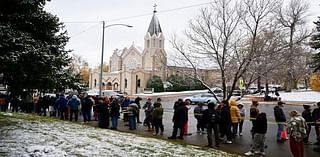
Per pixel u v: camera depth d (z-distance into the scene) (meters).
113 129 18.88
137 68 82.19
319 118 15.26
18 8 13.34
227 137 15.32
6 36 12.33
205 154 11.97
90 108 22.25
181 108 15.87
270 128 20.64
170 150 12.05
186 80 27.72
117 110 19.31
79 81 18.64
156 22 91.56
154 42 89.50
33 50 12.35
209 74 26.56
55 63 13.73
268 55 23.00
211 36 24.53
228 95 23.88
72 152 9.99
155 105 17.62
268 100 44.41
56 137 12.45
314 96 47.59
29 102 26.31
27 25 13.85
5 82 14.00
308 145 15.45
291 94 50.31
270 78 27.88
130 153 10.74
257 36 23.25
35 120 18.92
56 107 24.59
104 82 85.00
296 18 35.66
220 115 15.45
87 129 16.55
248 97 46.81
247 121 23.95
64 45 16.12
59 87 15.77
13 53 12.13
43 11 14.62
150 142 13.57
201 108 18.27
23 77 13.06
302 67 51.12
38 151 9.50
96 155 9.92
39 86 14.12
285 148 14.44
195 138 16.41
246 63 23.09
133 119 19.25
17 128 14.14
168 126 21.08
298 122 11.71
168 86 73.75
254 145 13.12
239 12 25.47
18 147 9.80
